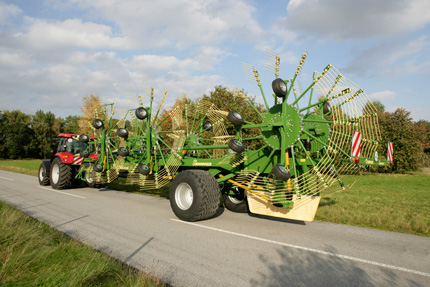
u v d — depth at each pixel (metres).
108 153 9.43
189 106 8.43
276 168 4.95
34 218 5.88
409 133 21.81
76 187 11.23
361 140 5.41
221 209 7.26
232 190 6.85
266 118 5.61
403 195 9.95
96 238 4.63
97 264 3.31
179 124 8.26
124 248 4.19
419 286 3.12
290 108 5.33
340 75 5.25
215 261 3.74
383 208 7.30
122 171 9.41
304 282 3.17
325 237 4.88
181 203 6.04
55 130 59.75
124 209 6.98
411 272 3.48
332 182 5.23
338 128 5.36
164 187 11.03
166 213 6.59
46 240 4.09
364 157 5.09
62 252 3.61
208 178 5.87
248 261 3.75
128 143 8.52
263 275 3.33
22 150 49.28
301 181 5.39
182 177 5.97
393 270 3.54
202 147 6.64
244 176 6.23
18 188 10.73
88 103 25.80
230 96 12.44
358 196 9.55
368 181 15.54
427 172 24.05
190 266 3.56
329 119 5.85
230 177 6.32
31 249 3.65
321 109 5.83
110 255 3.89
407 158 21.11
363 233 5.18
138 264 3.60
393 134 21.50
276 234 5.02
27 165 27.95
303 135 5.51
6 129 48.50
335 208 7.22
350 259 3.88
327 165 5.22
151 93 7.65
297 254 4.04
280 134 5.38
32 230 4.41
